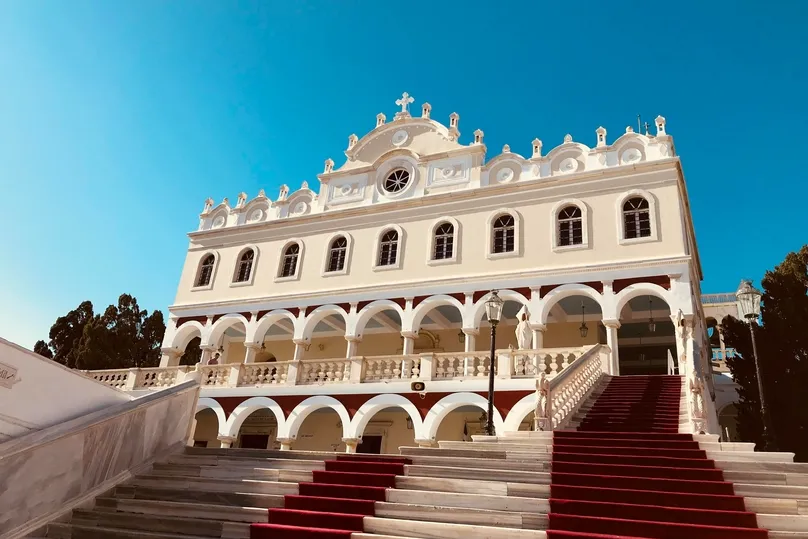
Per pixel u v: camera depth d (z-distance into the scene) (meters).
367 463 8.79
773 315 22.52
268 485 8.20
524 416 18.41
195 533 7.09
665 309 23.86
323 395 22.11
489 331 26.45
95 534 7.20
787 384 21.23
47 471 7.65
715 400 25.00
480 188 24.27
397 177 27.34
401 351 28.03
